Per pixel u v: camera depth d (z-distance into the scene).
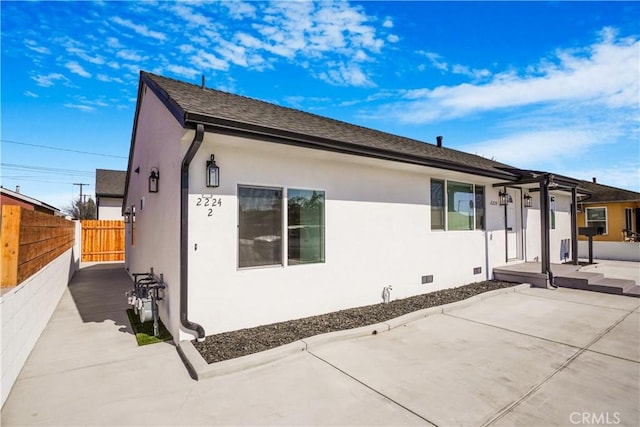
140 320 5.58
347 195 6.25
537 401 3.04
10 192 10.02
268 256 5.19
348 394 3.14
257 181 5.06
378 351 4.23
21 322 3.67
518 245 11.10
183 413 2.82
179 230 4.42
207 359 3.79
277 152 5.26
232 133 4.07
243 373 3.58
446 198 8.33
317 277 5.75
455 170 7.29
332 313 5.85
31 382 3.38
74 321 5.71
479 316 5.93
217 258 4.62
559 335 4.93
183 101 4.32
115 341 4.62
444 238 8.21
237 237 4.84
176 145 4.64
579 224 17.69
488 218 9.71
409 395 3.13
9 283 3.46
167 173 5.18
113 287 9.20
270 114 5.86
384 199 6.86
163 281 5.34
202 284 4.48
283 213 5.36
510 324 5.45
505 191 10.19
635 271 11.50
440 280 8.06
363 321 5.36
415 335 4.87
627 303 7.02
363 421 2.71
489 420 2.73
